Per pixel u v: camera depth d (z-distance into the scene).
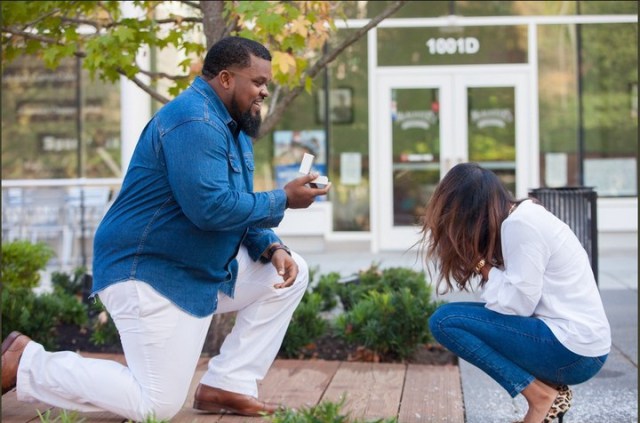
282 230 12.89
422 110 12.69
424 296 6.21
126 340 3.82
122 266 3.77
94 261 3.88
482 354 3.79
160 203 3.75
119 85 12.92
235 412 4.22
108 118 12.98
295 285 4.24
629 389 5.11
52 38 5.88
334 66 12.81
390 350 5.80
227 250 3.89
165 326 3.77
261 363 4.26
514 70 12.56
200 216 3.59
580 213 6.13
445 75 12.64
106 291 3.79
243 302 4.22
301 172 3.87
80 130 12.97
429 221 3.84
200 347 3.92
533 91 12.56
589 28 12.59
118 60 5.47
